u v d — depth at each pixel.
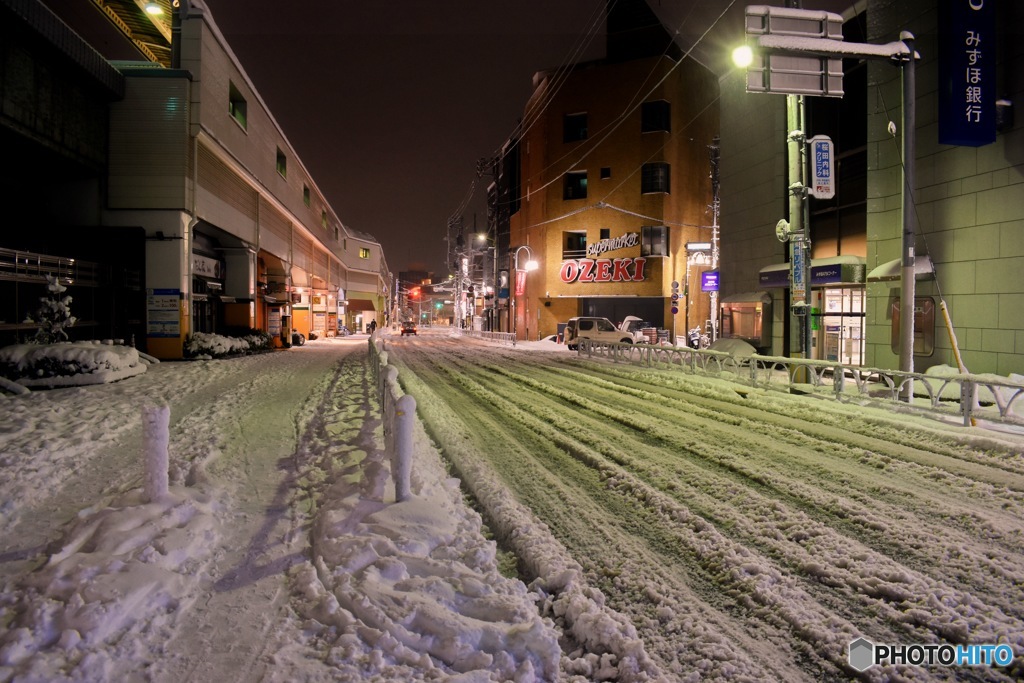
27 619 2.99
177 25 21.98
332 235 60.06
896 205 15.63
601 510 5.41
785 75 10.90
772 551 4.48
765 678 2.91
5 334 17.02
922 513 5.30
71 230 20.75
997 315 12.77
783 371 16.55
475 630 3.12
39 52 17.03
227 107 25.42
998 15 12.75
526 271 51.78
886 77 15.83
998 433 8.59
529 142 53.66
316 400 11.95
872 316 16.34
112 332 20.44
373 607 3.26
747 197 23.08
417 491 5.36
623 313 46.22
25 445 7.18
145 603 3.25
